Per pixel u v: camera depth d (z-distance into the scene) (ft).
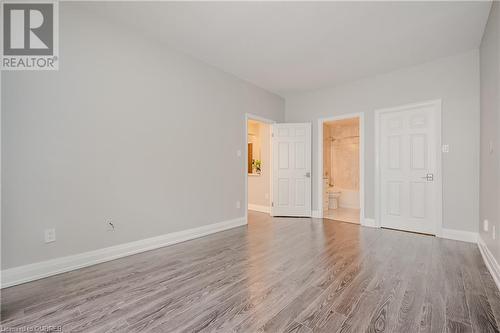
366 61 12.16
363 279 7.11
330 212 18.92
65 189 7.79
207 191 12.38
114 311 5.55
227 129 13.57
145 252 9.66
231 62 12.39
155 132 10.21
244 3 7.93
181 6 8.07
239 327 4.94
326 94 16.06
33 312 5.52
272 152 17.13
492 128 8.00
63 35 7.76
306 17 8.66
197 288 6.62
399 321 5.12
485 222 9.08
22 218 7.00
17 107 6.94
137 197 9.61
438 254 9.23
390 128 13.47
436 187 11.74
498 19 7.07
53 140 7.54
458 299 5.99
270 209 17.85
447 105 11.48
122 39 9.18
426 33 9.64
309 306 5.71
